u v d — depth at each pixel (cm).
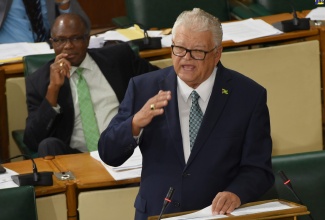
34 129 1116
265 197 859
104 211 920
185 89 791
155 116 779
